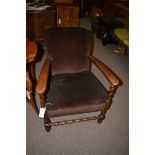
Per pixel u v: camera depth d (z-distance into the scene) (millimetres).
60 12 2861
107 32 3096
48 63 1398
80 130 1549
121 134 1534
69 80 1479
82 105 1274
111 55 2875
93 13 4086
